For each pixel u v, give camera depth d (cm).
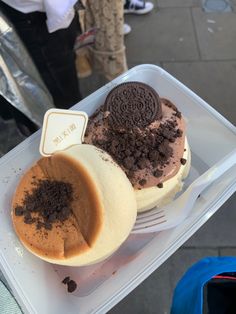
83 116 19
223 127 22
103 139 21
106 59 40
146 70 24
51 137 18
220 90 46
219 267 19
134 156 20
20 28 29
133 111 21
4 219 20
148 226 20
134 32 51
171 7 53
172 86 24
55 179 19
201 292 19
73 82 37
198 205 20
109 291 18
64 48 32
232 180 20
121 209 17
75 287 19
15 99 27
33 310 18
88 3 35
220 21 52
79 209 18
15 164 22
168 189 20
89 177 18
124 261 20
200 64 48
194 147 23
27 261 19
